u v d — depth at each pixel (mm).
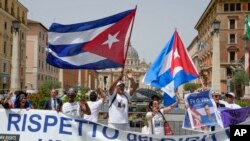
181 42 9539
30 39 76750
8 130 8203
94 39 8742
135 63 166625
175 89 9266
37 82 77062
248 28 31750
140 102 30266
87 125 8086
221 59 73875
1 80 57719
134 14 8766
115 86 8812
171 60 9406
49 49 8812
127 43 8750
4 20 59531
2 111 8258
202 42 94000
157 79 9445
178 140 7707
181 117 18625
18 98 10836
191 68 9367
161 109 8648
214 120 8688
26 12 71000
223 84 73062
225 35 73938
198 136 7711
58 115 8164
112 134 7984
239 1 73312
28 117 8211
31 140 8148
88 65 8750
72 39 8781
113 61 8727
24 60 70000
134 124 13758
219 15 74312
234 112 9141
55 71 94062
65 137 8102
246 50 36094
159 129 8344
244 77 50906
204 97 8820
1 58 58406
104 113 16109
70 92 8938
